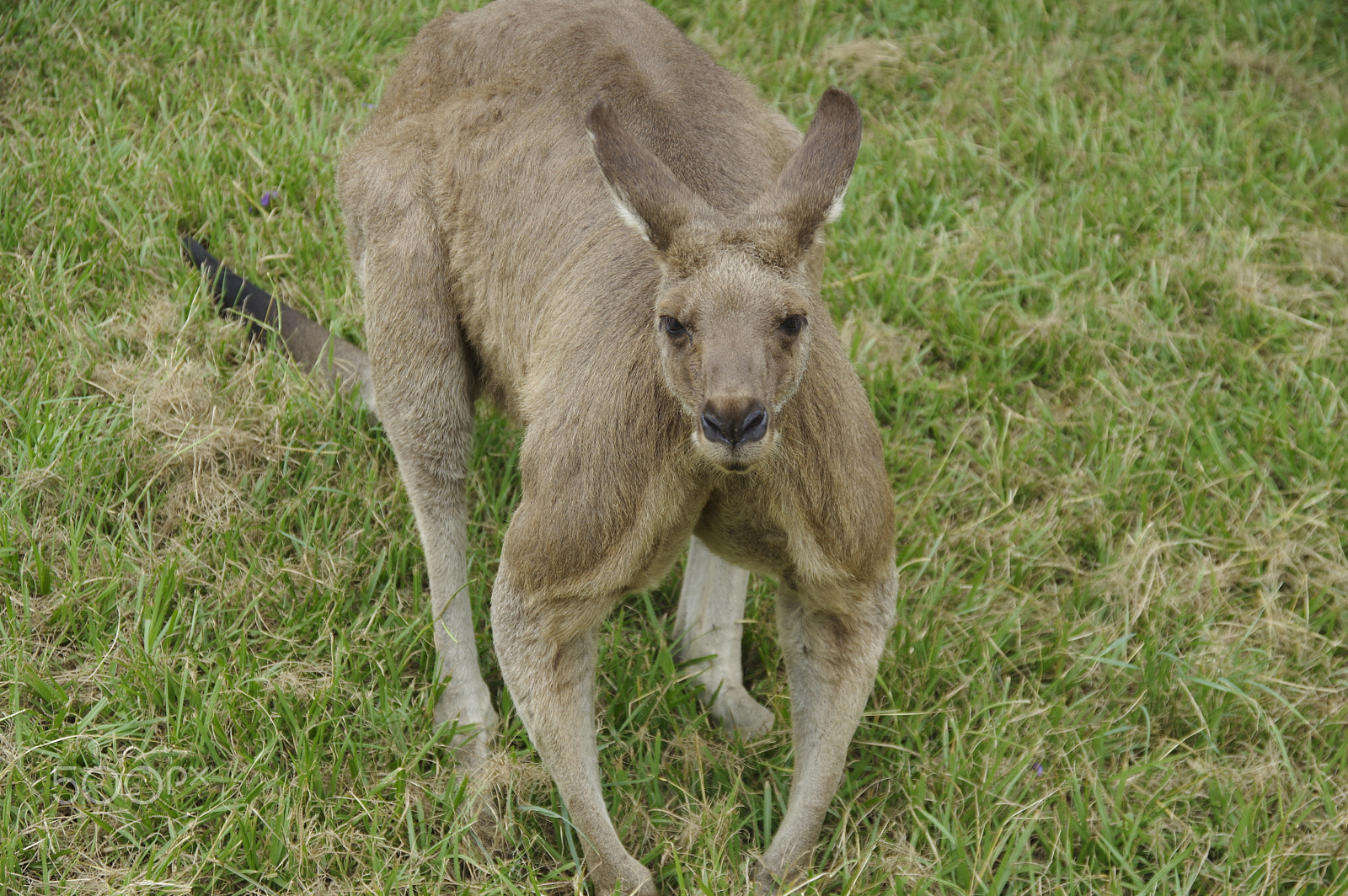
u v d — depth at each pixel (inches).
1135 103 255.3
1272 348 206.8
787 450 118.0
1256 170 240.2
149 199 206.1
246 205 211.6
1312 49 280.7
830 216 118.6
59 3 242.2
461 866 133.0
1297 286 218.4
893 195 227.1
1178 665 157.2
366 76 243.9
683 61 151.6
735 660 157.3
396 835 131.2
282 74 239.3
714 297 110.8
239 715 137.7
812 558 121.8
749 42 263.1
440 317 152.6
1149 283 215.5
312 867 127.0
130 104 228.2
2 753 133.2
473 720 147.0
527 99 150.3
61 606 146.7
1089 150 242.8
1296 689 156.6
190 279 194.1
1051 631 164.4
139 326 185.0
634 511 119.4
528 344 140.6
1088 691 159.0
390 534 165.5
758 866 126.6
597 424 120.3
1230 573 170.9
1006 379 197.8
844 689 125.7
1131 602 166.2
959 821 135.9
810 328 117.6
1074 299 210.7
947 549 173.5
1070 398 198.2
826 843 138.9
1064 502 177.9
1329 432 187.5
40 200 203.2
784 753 148.2
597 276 130.0
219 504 163.9
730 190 136.9
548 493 121.6
